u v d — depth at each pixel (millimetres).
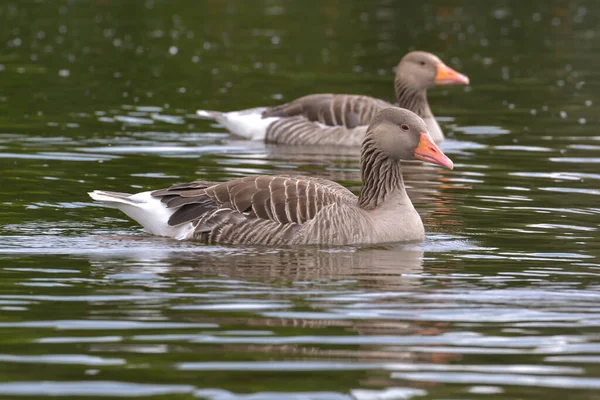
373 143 16219
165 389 9594
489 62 38062
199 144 24312
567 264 14539
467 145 24812
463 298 12742
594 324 11773
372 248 15250
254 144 25203
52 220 16438
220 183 15773
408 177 21172
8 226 15961
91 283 13039
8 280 13102
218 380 9836
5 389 9562
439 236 16219
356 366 10297
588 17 50438
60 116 26516
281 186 15430
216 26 45438
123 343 10844
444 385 9852
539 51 40625
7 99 28438
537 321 11875
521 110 29578
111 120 26359
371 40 42562
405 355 10648
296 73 34656
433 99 31750
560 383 9945
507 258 14828
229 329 11344
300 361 10391
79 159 21594
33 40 39406
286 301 12438
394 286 13219
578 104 30344
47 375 9906
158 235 15594
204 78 33219
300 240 15156
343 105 25812
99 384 9703
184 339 10984
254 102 29438
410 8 52656
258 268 13898
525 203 18750
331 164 22500
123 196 15602
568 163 22500
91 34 41531
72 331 11203
